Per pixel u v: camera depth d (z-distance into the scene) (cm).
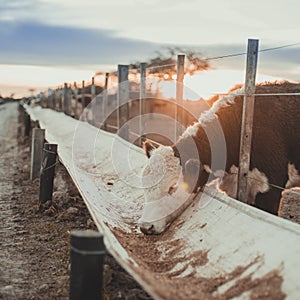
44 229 321
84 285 160
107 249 168
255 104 276
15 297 213
